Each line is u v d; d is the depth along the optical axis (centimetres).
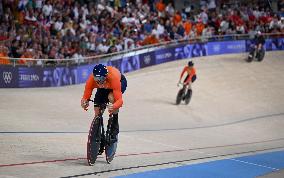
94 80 1161
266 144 2062
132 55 3716
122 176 1121
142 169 1234
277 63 4244
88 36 3466
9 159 1200
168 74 3650
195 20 4447
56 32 3309
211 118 2631
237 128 2434
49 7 3419
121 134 1877
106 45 3556
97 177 1084
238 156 1639
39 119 1950
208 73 3725
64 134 1688
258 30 4644
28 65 2866
